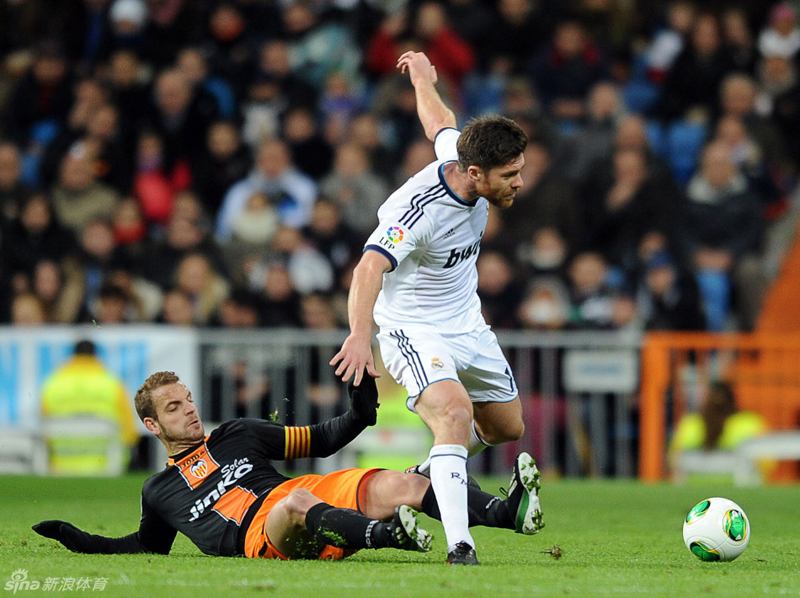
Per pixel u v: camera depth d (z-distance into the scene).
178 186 54.34
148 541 18.41
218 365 42.56
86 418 41.62
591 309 45.12
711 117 56.59
